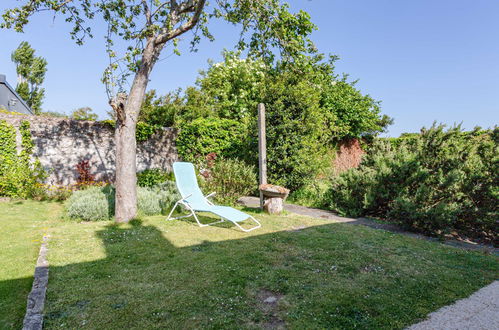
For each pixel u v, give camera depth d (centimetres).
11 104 2216
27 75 4006
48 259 385
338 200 826
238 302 276
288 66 864
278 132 1056
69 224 607
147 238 498
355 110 1873
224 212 592
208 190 845
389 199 720
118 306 264
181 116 1752
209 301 276
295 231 575
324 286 317
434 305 284
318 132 1145
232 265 373
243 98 1920
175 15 712
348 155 1855
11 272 346
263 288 309
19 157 1005
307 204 974
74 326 231
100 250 428
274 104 1051
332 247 463
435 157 688
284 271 356
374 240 518
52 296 281
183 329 229
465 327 246
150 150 1313
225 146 1326
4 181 895
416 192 630
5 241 470
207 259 395
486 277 365
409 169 683
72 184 1108
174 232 544
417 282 337
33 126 1052
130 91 665
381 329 237
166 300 276
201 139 1312
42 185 989
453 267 396
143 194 764
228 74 2005
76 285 307
